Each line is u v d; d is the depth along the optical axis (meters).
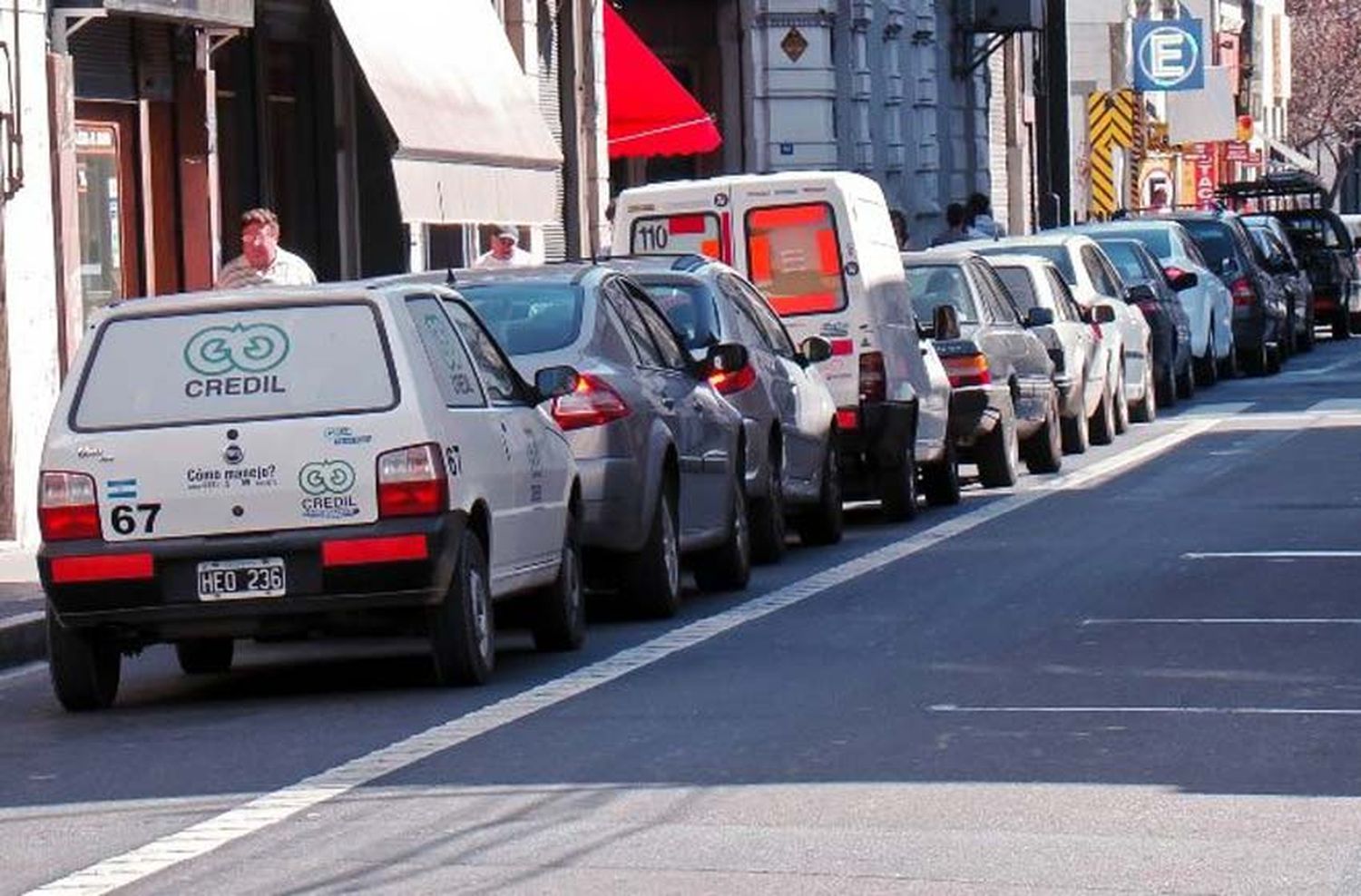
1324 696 32.09
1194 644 36.69
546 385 38.69
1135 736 29.47
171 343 34.62
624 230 55.88
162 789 28.48
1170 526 52.66
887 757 28.55
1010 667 34.91
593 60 93.12
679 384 43.88
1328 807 25.47
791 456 50.62
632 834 24.91
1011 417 64.19
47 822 26.95
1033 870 23.12
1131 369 82.50
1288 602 40.84
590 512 40.12
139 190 63.56
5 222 55.84
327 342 34.47
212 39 66.62
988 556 48.78
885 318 56.03
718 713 31.81
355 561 33.81
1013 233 154.38
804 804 26.08
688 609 42.88
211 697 36.00
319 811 26.66
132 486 34.09
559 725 31.38
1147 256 91.31
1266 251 117.69
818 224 55.41
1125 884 22.56
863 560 49.16
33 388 56.41
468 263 84.75
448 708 33.12
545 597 38.09
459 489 34.47
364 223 77.62
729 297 49.44
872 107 125.12
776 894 22.45
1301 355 121.19
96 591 34.03
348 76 76.06
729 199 55.56
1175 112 180.88
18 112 56.16
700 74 114.19
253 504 33.97
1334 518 53.03
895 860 23.61
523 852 24.30
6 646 41.41
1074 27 167.62
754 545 49.19
